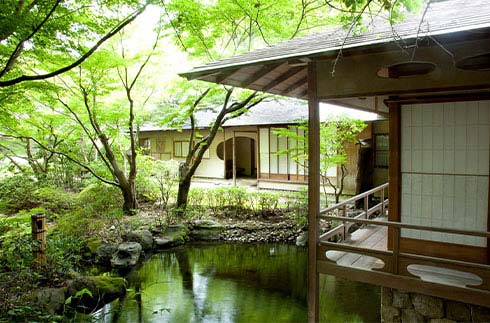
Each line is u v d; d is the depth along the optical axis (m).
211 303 6.16
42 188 10.89
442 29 3.10
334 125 9.53
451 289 3.55
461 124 4.34
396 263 3.84
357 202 10.53
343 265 4.19
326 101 4.51
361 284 6.99
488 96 4.12
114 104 9.96
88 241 8.45
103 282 6.30
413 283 3.75
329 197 11.64
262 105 14.61
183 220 10.39
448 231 3.54
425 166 4.58
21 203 10.40
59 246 7.14
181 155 17.42
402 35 3.25
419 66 3.96
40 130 9.88
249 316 5.70
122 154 11.57
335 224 8.95
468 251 4.35
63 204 10.70
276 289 6.72
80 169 13.20
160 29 8.15
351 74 3.98
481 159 4.24
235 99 10.96
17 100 6.84
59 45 5.75
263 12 7.50
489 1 4.14
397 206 4.75
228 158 16.98
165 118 10.69
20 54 5.54
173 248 9.23
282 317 5.66
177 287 6.86
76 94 8.79
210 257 8.55
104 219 9.57
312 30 8.23
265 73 4.55
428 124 4.54
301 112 12.61
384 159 11.05
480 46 3.33
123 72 9.84
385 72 3.80
